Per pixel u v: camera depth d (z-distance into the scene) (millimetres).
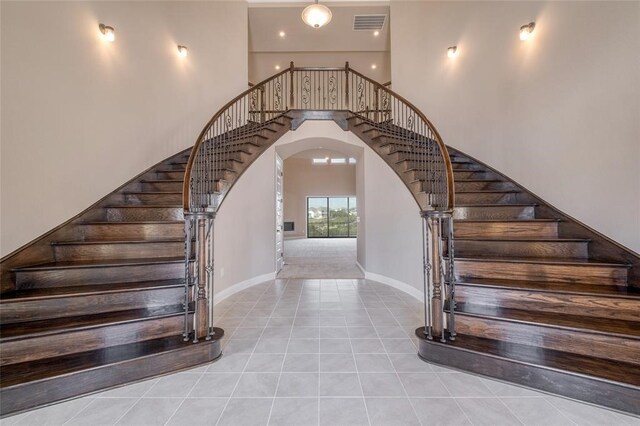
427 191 3592
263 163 5426
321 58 7961
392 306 3938
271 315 3596
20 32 2520
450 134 4793
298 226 14562
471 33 4418
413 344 2773
